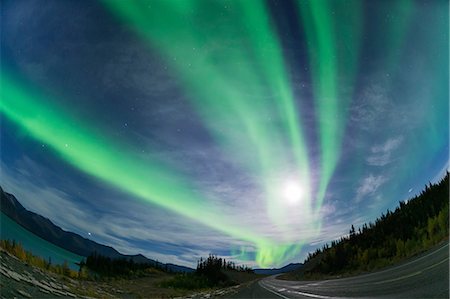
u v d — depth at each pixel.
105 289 21.14
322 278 36.00
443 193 27.98
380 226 36.12
